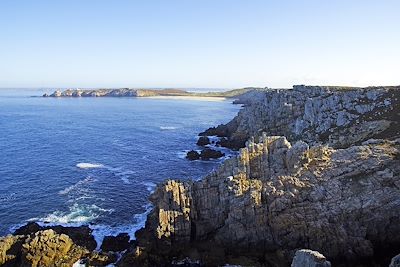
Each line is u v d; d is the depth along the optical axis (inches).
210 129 5590.6
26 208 2625.5
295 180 2068.2
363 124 3235.7
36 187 3058.6
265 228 2011.6
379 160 2084.2
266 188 2058.3
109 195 2893.7
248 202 2014.0
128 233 2267.5
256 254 1969.7
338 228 1923.0
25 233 2175.2
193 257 1946.4
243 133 4608.8
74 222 2411.4
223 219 2105.1
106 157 4116.6
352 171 2079.2
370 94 3614.7
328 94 3961.6
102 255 1993.1
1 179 3255.4
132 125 6766.7
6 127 6294.3
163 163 3850.9
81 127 6456.7
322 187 2036.2
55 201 2760.8
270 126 4303.6
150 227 2161.7
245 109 5103.3
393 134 2849.4
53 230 2154.3
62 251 1967.3
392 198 1963.6
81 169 3607.3
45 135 5531.5
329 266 1259.8
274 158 2230.6
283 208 1994.3
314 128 3666.3
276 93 4579.2
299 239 1974.7
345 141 3112.7
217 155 4057.6
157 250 2004.2
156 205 2165.4
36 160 3934.5
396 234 1955.0
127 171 3555.6
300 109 4151.1
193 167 3695.9
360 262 1868.8
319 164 2149.4
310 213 1969.7
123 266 1899.6
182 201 2089.1
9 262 1913.1
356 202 1961.1
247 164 2167.8
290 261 1860.2
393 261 1237.7
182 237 2064.5
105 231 2299.5
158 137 5428.2
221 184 2145.7
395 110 3243.1
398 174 2023.9
